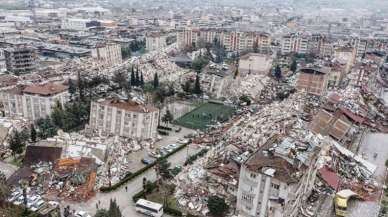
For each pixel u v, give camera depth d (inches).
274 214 3230.8
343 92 7500.0
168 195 3956.7
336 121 5718.5
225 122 6210.6
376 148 5472.4
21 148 4751.5
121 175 4340.6
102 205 3757.4
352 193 3927.2
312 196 3954.2
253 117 6156.5
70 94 6845.5
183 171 4360.2
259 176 3262.8
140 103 5546.3
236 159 4200.3
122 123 5359.3
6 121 5570.9
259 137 4997.5
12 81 7199.8
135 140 5275.6
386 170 4734.3
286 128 5300.2
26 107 5930.1
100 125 5546.3
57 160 4375.0
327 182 4126.5
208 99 7687.0
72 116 5728.3
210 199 3590.1
